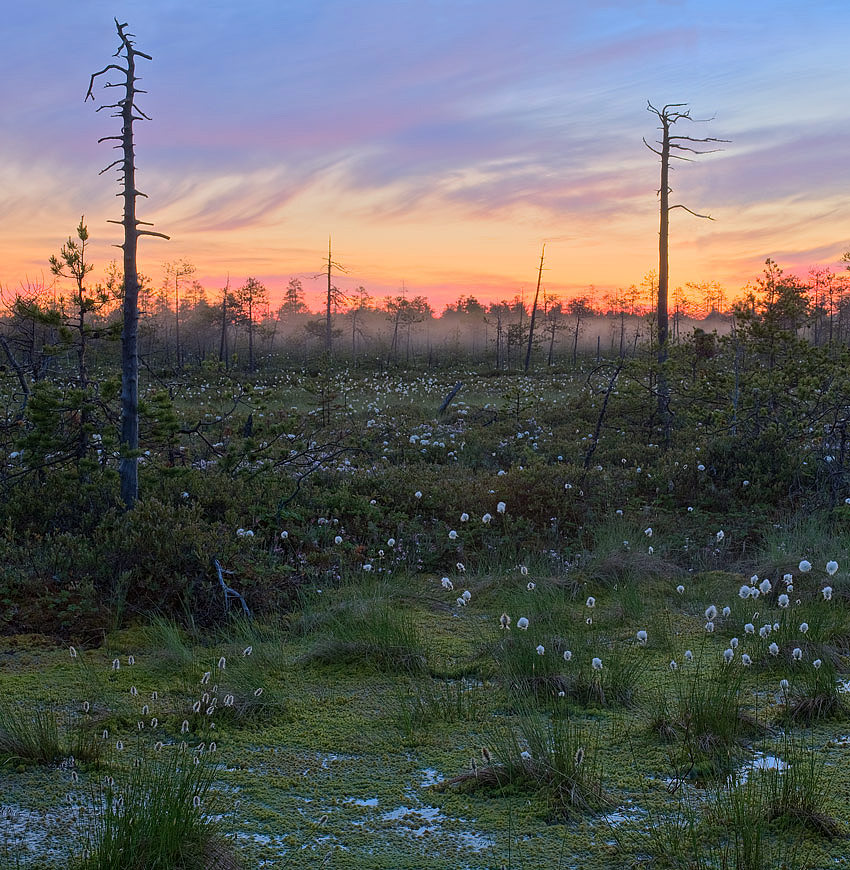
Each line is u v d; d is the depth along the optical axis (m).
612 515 10.25
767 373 17.11
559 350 91.12
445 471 13.84
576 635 6.42
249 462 11.40
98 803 4.07
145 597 7.23
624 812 4.03
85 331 9.32
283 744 4.88
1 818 3.97
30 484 9.55
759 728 4.96
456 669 6.05
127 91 8.74
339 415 21.48
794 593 7.56
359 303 119.88
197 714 5.17
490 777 4.34
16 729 4.75
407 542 9.41
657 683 5.72
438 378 41.66
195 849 3.53
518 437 16.03
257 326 68.50
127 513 8.27
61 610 7.03
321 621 6.96
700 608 7.54
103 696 5.50
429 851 3.71
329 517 9.80
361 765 4.60
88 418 9.64
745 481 11.34
